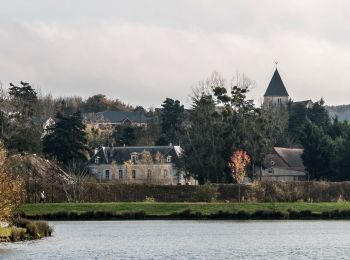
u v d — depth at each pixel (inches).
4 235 7524.6
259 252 7032.5
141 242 7834.6
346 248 7377.0
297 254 6889.8
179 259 6510.8
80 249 7111.2
